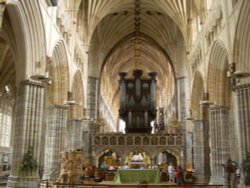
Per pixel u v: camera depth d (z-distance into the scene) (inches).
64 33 943.7
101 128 1628.9
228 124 955.3
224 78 949.8
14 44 723.4
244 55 714.2
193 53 1235.9
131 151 1393.9
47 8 755.4
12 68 1092.5
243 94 723.4
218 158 935.7
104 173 954.1
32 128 704.4
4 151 1318.9
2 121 1323.8
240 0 690.8
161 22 1612.9
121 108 1672.0
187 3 1302.9
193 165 1301.7
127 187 664.4
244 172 662.5
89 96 1520.7
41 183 760.3
